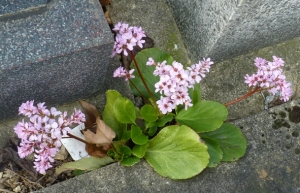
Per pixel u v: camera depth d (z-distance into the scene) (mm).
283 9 515
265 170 524
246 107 603
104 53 458
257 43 603
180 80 435
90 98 575
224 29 517
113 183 496
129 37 454
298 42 640
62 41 426
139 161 508
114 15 617
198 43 586
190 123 507
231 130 533
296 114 562
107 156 504
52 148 413
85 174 495
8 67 410
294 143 544
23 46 416
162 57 560
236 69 619
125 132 513
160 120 516
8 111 521
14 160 533
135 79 548
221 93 605
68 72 472
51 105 552
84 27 433
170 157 496
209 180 510
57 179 535
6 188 522
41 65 430
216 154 510
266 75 462
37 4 411
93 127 531
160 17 626
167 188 500
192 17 574
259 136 546
